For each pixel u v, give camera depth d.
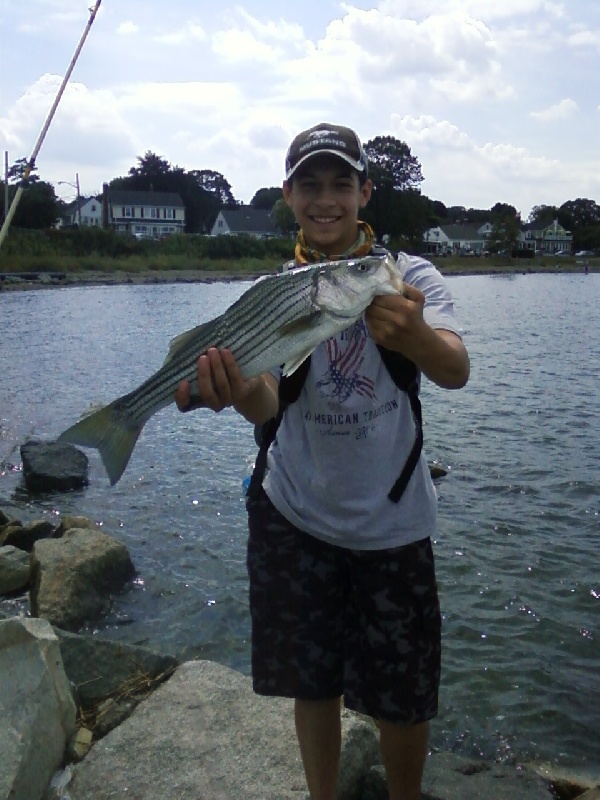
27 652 3.92
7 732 3.54
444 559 7.32
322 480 3.01
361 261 2.71
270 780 3.67
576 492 9.29
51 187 76.31
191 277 59.84
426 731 3.11
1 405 14.88
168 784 3.69
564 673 5.54
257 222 108.94
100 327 27.78
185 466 10.65
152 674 4.80
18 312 32.81
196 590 6.91
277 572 3.13
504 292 54.03
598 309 39.00
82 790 3.70
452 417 13.41
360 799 3.91
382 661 3.02
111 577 6.84
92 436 3.28
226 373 2.89
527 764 4.61
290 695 3.12
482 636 6.01
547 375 18.09
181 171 114.12
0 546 7.72
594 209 148.88
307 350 2.84
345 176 3.20
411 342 2.67
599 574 7.05
